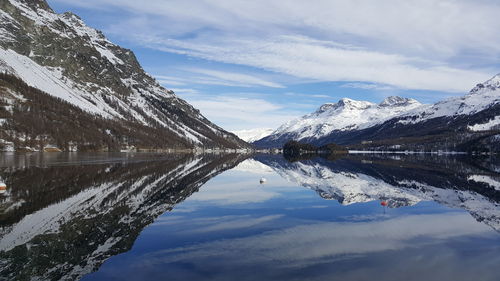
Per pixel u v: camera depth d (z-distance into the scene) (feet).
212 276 71.00
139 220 119.65
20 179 209.97
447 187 222.07
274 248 89.61
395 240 98.37
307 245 92.43
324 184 233.76
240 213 133.18
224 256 83.10
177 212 133.59
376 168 397.80
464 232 107.96
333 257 82.89
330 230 108.58
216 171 327.47
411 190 206.18
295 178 272.92
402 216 131.34
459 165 460.96
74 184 198.70
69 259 81.30
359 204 156.66
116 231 105.19
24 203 143.54
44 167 290.97
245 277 70.59
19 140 565.94
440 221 122.93
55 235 100.63
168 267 75.97
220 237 99.35
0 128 563.48
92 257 82.48
